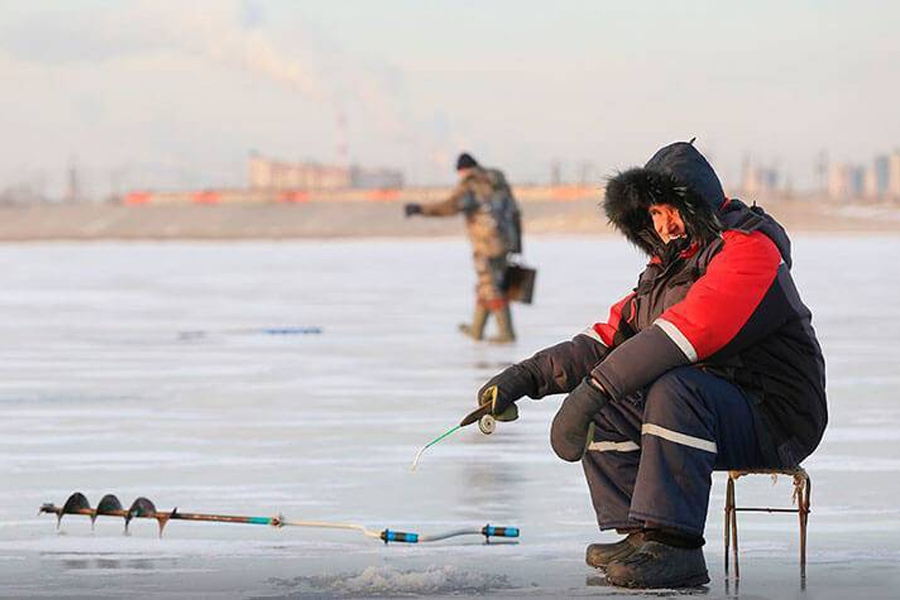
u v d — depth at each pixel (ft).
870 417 90.12
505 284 152.46
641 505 43.83
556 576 45.91
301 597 42.96
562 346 47.21
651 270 46.88
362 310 209.26
